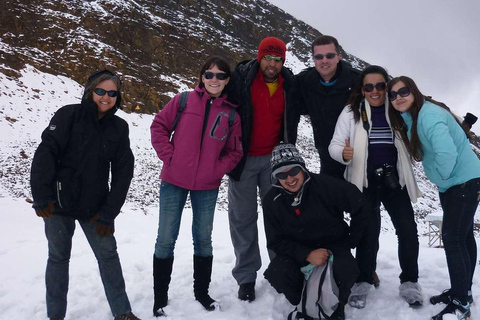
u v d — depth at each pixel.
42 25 25.47
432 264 4.57
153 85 25.31
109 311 3.53
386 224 15.29
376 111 3.59
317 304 3.18
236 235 3.91
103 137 3.05
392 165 3.54
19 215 8.51
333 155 3.59
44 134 2.93
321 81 3.97
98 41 26.05
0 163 12.93
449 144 3.06
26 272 4.60
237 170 3.82
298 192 3.23
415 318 3.27
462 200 3.21
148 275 4.46
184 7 37.34
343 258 3.24
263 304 3.68
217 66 3.47
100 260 3.21
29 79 20.75
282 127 3.99
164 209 3.50
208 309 3.55
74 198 2.99
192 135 3.46
